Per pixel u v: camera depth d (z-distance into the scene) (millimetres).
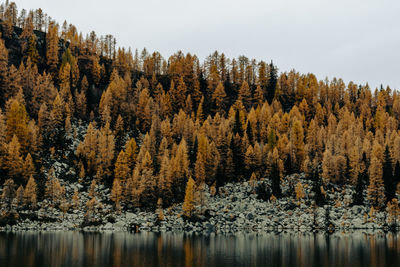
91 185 116812
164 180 119438
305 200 120062
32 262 58688
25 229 96375
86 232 97188
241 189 126875
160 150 136500
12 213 99625
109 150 128750
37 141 126625
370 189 120875
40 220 101562
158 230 105000
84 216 106750
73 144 136875
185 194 120250
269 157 134500
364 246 79750
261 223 110125
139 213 114062
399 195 124562
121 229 104062
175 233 100188
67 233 93688
